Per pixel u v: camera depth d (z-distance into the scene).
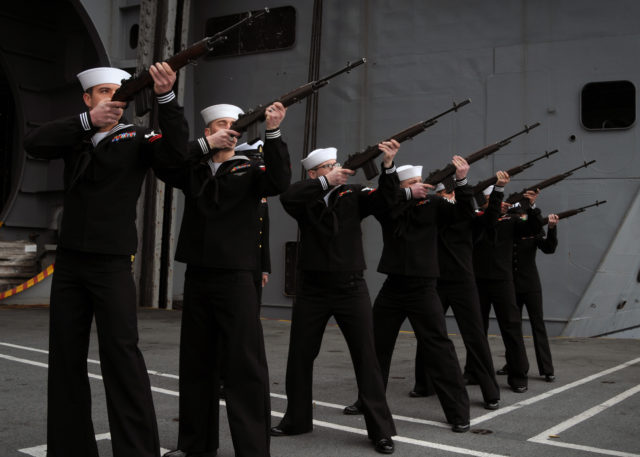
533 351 7.71
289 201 3.60
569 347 8.11
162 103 2.52
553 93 9.74
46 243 15.63
